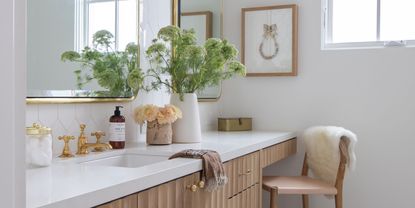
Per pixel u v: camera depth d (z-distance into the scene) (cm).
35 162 160
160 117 229
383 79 325
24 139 69
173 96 247
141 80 231
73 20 204
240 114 366
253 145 250
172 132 243
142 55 260
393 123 323
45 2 188
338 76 338
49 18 190
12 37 65
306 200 331
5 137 64
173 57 243
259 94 360
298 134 348
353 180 334
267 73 353
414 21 332
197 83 245
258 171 265
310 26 345
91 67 217
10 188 65
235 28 367
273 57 352
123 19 241
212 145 237
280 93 354
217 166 191
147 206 148
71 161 183
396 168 323
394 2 337
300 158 348
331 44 348
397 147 322
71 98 203
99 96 222
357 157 333
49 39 190
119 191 132
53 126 195
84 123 215
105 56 227
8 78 65
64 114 202
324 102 342
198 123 250
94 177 142
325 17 350
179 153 192
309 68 346
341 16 351
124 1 242
